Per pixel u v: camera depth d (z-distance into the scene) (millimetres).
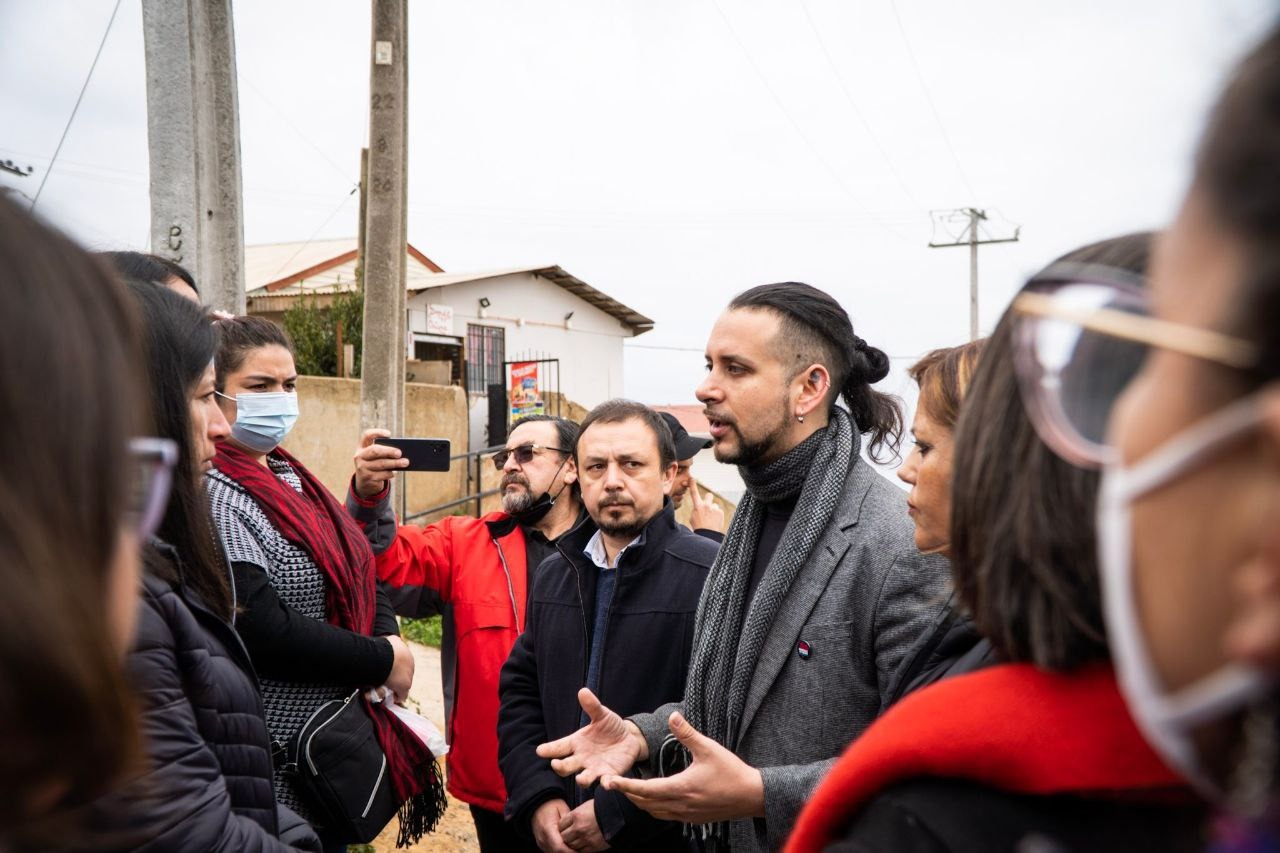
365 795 2504
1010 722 650
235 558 2316
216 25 4684
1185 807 600
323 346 13250
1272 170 381
